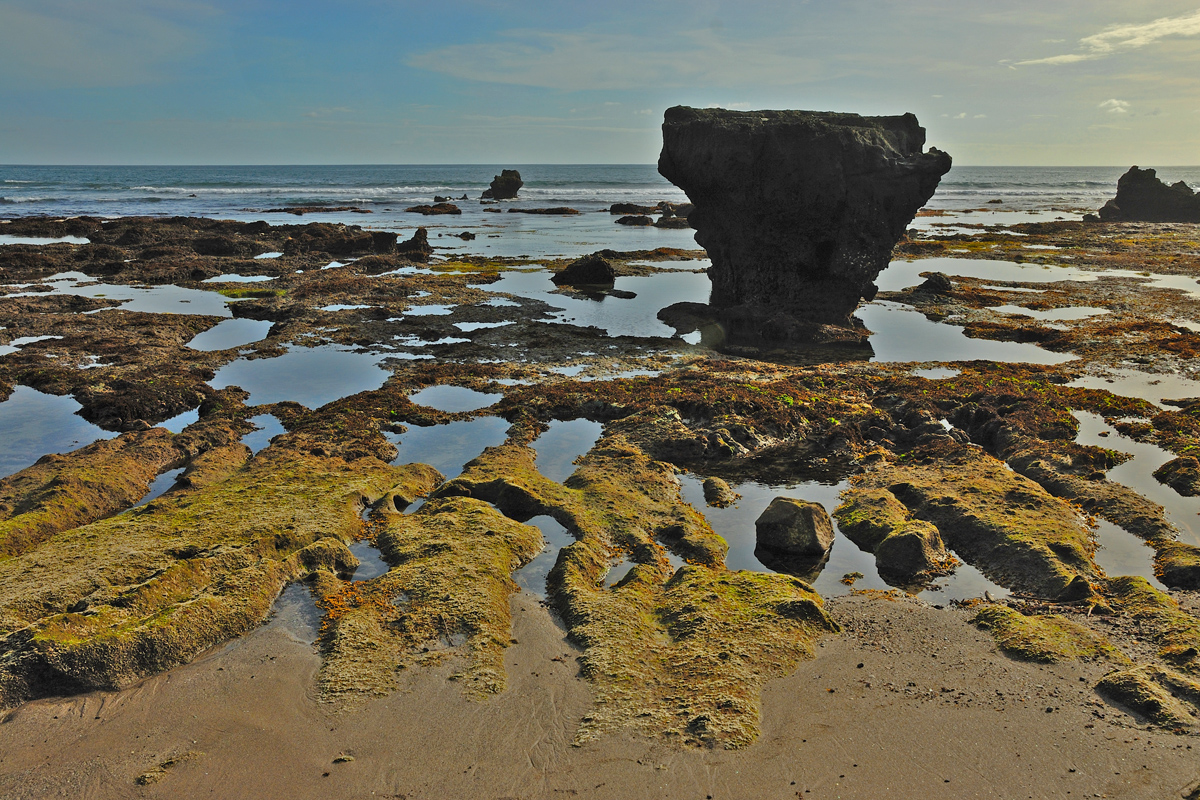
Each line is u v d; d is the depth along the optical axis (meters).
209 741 8.67
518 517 14.58
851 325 31.81
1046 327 30.28
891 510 14.34
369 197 121.69
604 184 164.00
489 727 8.83
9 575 11.59
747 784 7.97
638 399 20.69
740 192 30.88
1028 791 7.85
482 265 48.28
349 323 31.36
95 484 15.05
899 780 8.02
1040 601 11.66
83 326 29.92
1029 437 17.78
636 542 13.36
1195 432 18.20
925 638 10.66
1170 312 33.28
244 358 26.22
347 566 12.58
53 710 9.16
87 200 101.44
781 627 10.62
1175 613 10.75
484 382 23.59
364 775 8.15
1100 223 79.00
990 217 90.31
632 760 8.28
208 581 11.73
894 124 33.12
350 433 18.56
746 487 16.25
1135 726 8.70
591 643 10.33
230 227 65.00
